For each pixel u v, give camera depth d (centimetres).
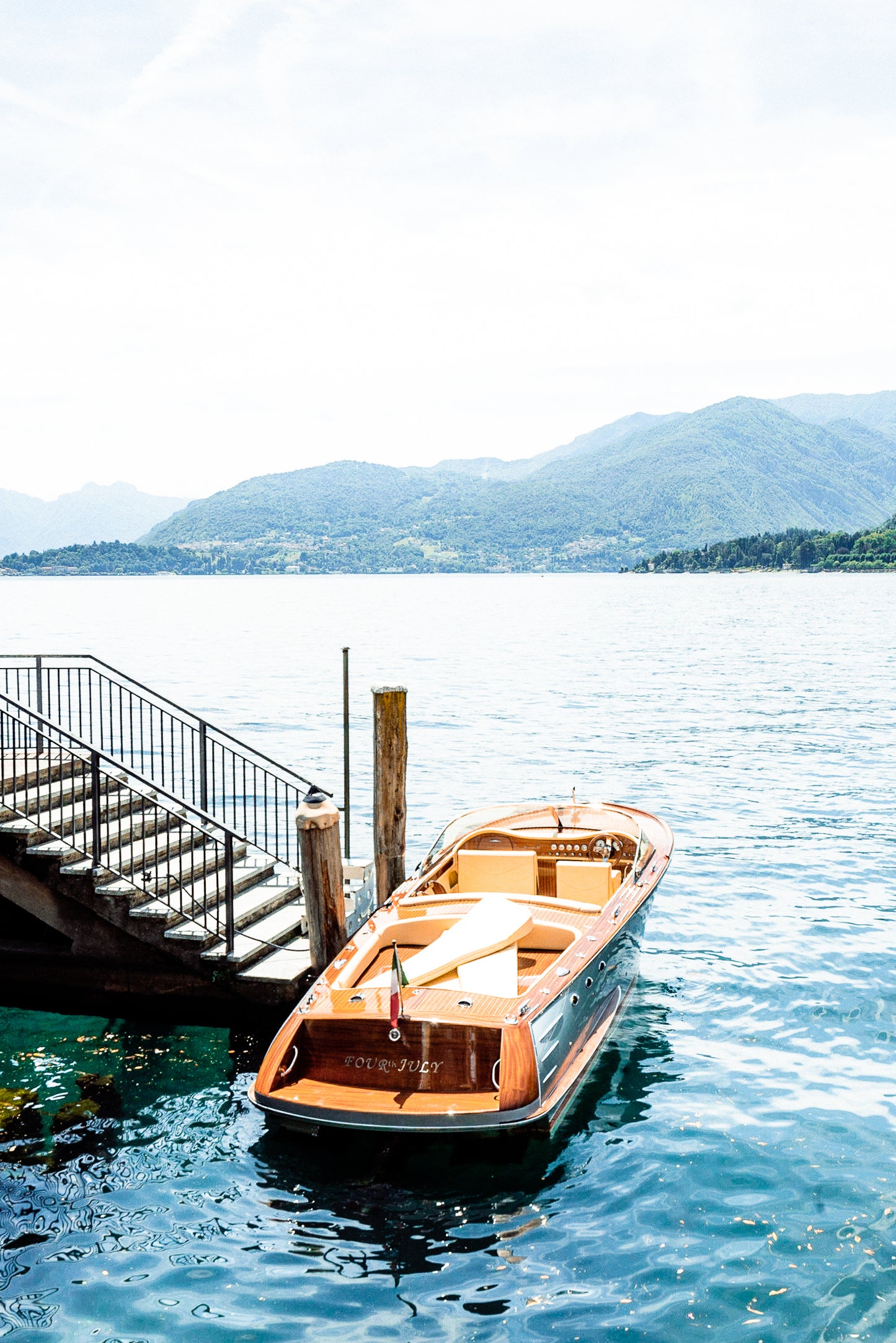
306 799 904
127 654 4903
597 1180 684
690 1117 763
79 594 16600
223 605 11775
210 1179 684
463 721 2808
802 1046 880
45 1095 795
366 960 834
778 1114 766
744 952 1100
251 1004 920
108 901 943
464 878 1052
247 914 996
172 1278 586
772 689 3562
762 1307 557
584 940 854
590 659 4722
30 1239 621
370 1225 639
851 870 1403
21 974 976
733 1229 627
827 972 1040
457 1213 650
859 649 5281
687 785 1977
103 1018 939
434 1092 707
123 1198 663
